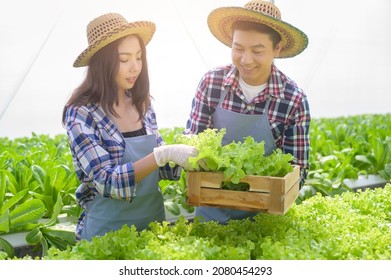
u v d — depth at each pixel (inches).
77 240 123.3
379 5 434.6
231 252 98.8
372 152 225.9
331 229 119.7
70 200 162.7
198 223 118.0
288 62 417.1
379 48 478.0
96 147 107.0
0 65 320.8
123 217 115.0
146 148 114.7
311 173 192.2
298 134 124.0
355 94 492.1
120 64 107.8
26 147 217.5
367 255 104.4
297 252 100.0
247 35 111.0
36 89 353.4
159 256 98.1
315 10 391.2
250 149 104.3
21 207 136.1
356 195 158.1
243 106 125.8
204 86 128.5
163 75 377.7
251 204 100.7
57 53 343.0
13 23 313.9
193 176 103.4
